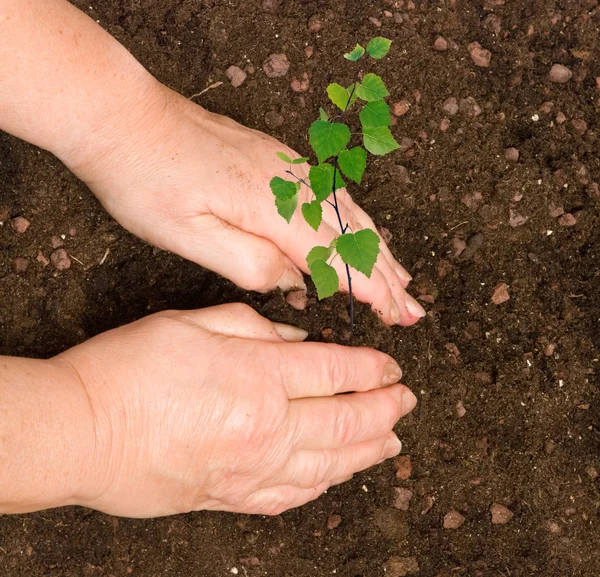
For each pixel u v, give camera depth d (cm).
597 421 97
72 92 87
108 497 88
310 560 96
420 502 96
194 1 96
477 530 96
